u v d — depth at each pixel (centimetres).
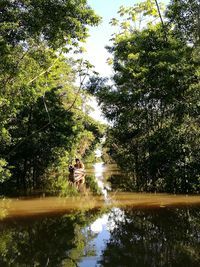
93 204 1856
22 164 3238
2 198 2141
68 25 1884
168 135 2298
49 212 1639
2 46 1816
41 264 892
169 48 2323
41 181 3238
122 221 1384
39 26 1866
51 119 3075
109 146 3866
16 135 2975
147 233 1176
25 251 1008
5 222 1418
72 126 3219
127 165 3281
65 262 902
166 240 1077
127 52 2866
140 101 2752
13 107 2180
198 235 1130
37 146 3019
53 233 1218
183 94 2270
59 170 3959
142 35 2586
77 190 2522
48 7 1852
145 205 1766
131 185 2748
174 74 2219
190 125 2278
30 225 1354
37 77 2298
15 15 1822
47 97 3072
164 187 2348
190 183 2211
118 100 2858
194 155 2230
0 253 994
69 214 1577
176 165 2239
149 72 2416
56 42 2033
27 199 2086
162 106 2623
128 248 1006
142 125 2870
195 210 1584
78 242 1091
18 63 2050
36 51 2214
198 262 872
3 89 2150
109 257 930
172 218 1412
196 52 2244
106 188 2606
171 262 876
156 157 2333
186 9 2203
